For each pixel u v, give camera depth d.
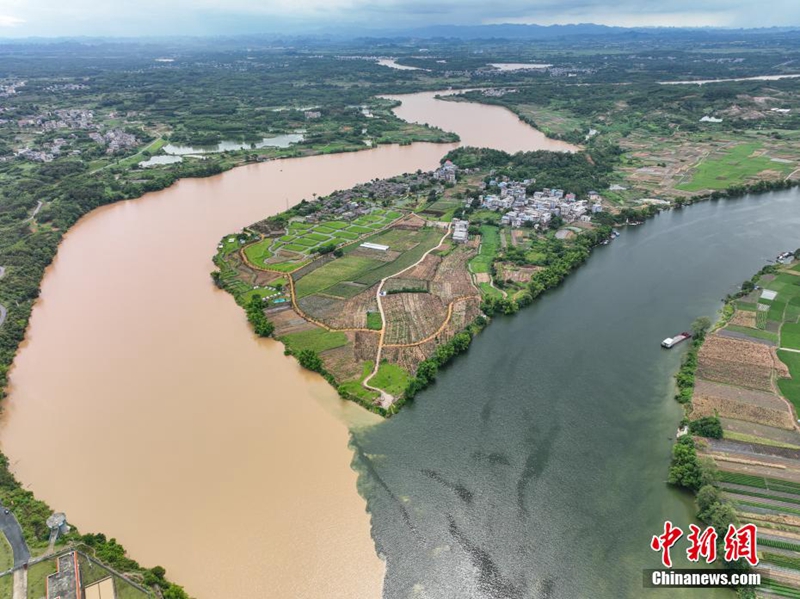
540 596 89.31
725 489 104.88
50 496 108.88
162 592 88.12
